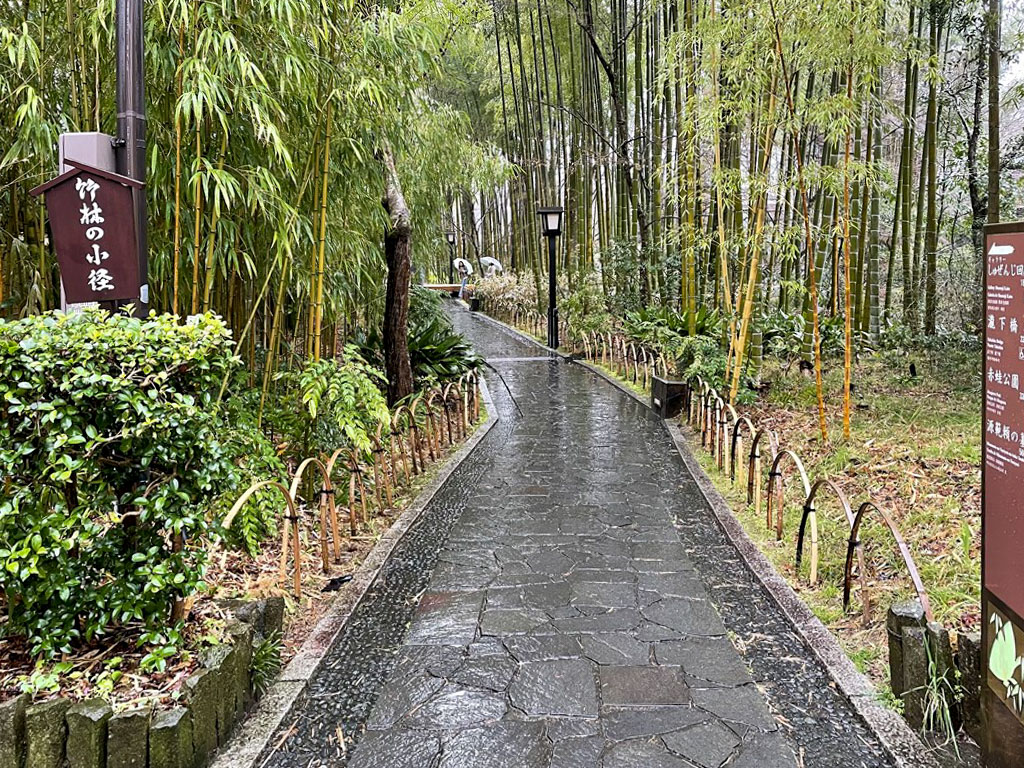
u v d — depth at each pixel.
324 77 3.74
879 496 4.27
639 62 10.42
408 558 3.78
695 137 6.40
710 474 5.22
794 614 3.00
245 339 4.42
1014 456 1.83
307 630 2.93
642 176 10.87
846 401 5.33
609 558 3.73
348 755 2.16
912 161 8.72
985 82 7.91
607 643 2.82
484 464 5.78
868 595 2.88
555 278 13.67
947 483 4.26
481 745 2.18
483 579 3.48
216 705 2.11
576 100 12.88
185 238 3.46
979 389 6.29
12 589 2.07
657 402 7.64
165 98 3.38
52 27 3.24
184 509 2.15
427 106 6.06
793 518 4.14
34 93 2.93
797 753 2.14
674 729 2.25
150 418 2.02
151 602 2.16
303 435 4.08
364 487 4.53
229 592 3.04
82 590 2.17
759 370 7.44
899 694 2.30
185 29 3.07
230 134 3.55
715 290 9.49
